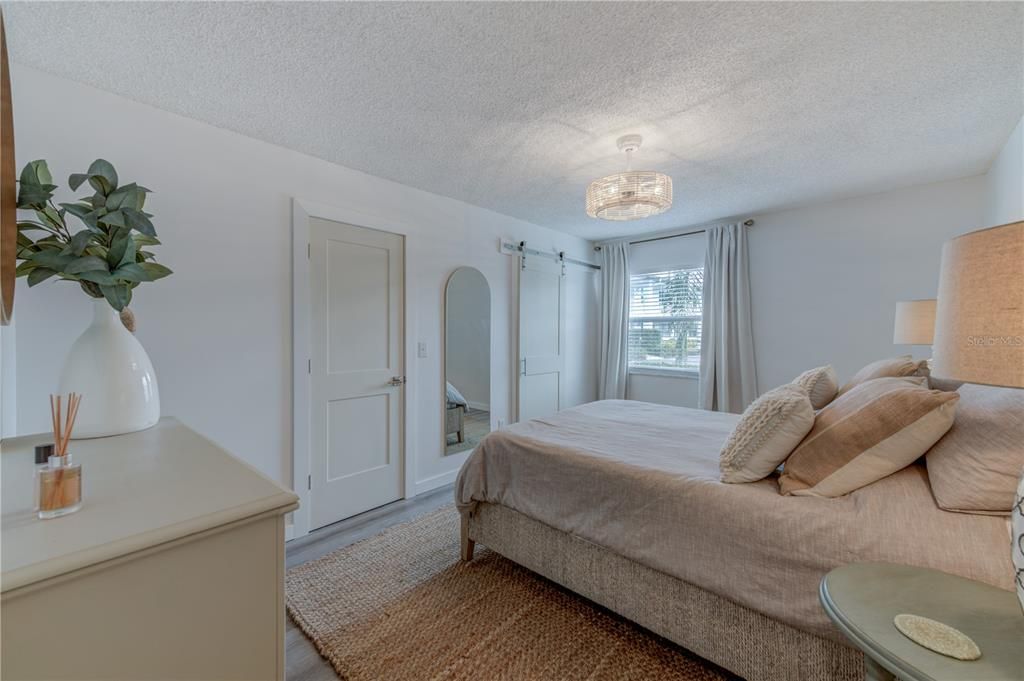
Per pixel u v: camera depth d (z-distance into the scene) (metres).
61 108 1.73
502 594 1.84
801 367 3.53
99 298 1.24
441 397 3.25
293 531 2.39
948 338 0.85
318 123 2.11
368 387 2.78
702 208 3.54
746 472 1.37
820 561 1.09
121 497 0.78
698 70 1.67
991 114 2.01
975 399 1.24
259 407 2.28
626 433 2.07
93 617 0.60
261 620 0.76
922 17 1.38
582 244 4.73
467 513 2.08
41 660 0.56
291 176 2.41
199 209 2.09
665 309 4.43
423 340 3.12
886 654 0.69
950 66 1.64
